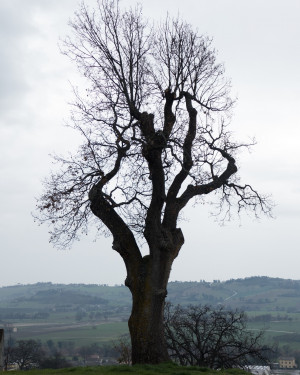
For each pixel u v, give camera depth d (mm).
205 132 27547
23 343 76750
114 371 21562
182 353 35344
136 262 24750
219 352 34062
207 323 35781
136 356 23938
